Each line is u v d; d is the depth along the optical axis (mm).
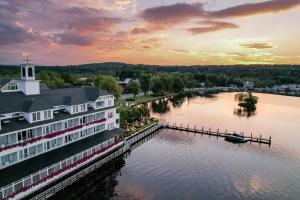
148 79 183125
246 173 57500
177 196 46844
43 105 48312
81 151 51438
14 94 48312
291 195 48344
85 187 50438
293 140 84250
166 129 97500
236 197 47062
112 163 60031
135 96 174250
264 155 69375
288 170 59594
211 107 148875
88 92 64375
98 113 63156
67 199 46031
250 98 148625
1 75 128000
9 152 40719
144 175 55375
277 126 103875
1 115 42469
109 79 119250
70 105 54500
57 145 51094
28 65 50625
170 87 197125
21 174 39250
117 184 51125
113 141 64125
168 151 71250
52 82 117625
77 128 55094
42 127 47656
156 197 46344
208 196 47094
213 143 79812
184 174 56188
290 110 144000
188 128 94375
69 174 47594
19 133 43594
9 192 37000
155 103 159500
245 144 79438
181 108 143625
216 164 62375
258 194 48375
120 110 89062
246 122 110500
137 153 69062
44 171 43281
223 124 105875
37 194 40531
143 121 97688
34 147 46344
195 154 69188
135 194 47344
